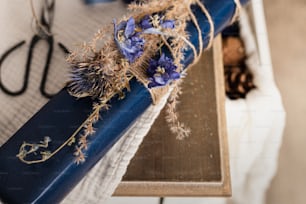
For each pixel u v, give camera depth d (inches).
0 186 16.9
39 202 16.9
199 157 22.7
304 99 44.1
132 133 19.1
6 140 19.1
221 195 22.3
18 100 20.3
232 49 28.1
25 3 22.0
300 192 40.3
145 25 18.3
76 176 17.7
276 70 45.5
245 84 27.5
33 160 17.3
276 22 48.0
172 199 27.4
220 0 19.6
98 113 17.9
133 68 18.2
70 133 17.7
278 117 26.5
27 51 21.2
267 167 29.7
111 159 19.3
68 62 18.9
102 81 17.9
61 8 22.1
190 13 19.3
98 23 21.7
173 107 20.5
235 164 29.1
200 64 24.4
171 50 18.5
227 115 26.4
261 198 32.3
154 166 22.5
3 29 21.5
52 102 18.4
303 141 42.3
